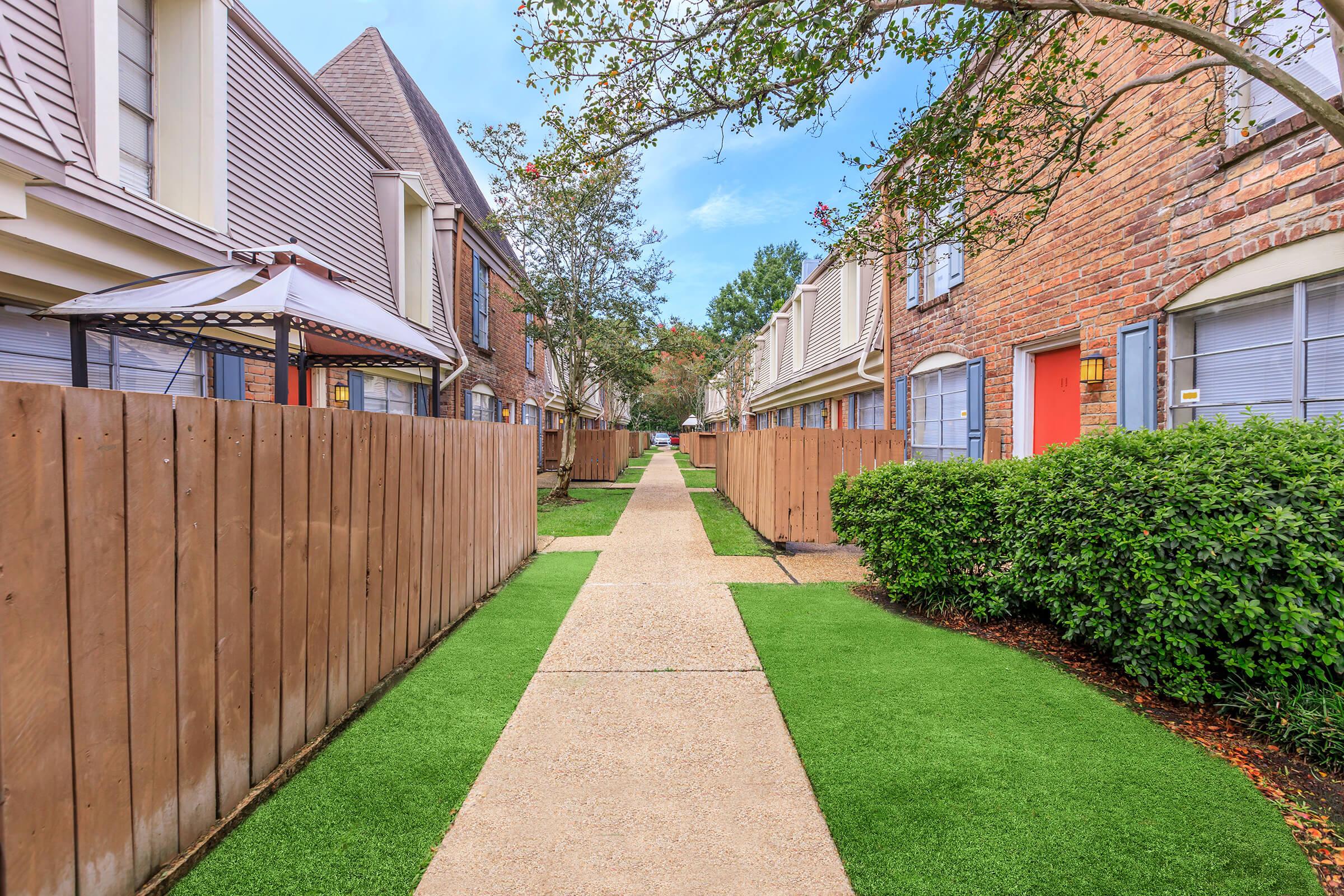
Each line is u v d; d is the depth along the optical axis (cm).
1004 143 559
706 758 269
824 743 275
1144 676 313
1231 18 390
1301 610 257
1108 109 352
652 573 629
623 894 189
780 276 4338
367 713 312
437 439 422
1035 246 603
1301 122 348
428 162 1191
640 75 356
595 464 1872
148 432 189
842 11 305
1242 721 279
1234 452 294
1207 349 428
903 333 935
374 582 335
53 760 158
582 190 1118
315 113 802
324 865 201
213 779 216
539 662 383
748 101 349
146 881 188
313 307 381
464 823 224
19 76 404
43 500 156
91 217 450
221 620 221
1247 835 207
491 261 1469
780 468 739
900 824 219
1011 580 416
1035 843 206
